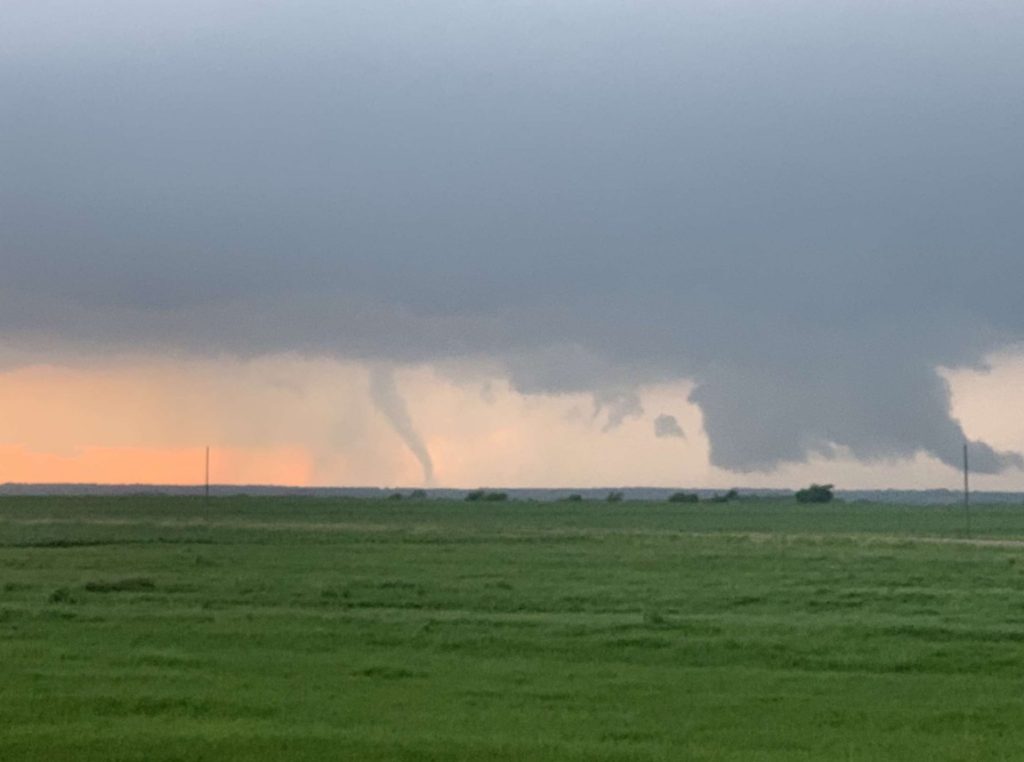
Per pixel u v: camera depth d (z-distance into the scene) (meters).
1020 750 19.14
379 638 29.83
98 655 27.20
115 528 82.25
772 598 39.88
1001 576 47.56
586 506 166.62
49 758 18.05
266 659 26.80
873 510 157.25
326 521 105.12
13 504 143.62
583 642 29.41
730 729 20.36
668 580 46.34
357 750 18.41
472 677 24.84
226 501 162.88
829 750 19.02
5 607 35.81
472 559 56.94
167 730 19.78
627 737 19.78
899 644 29.45
